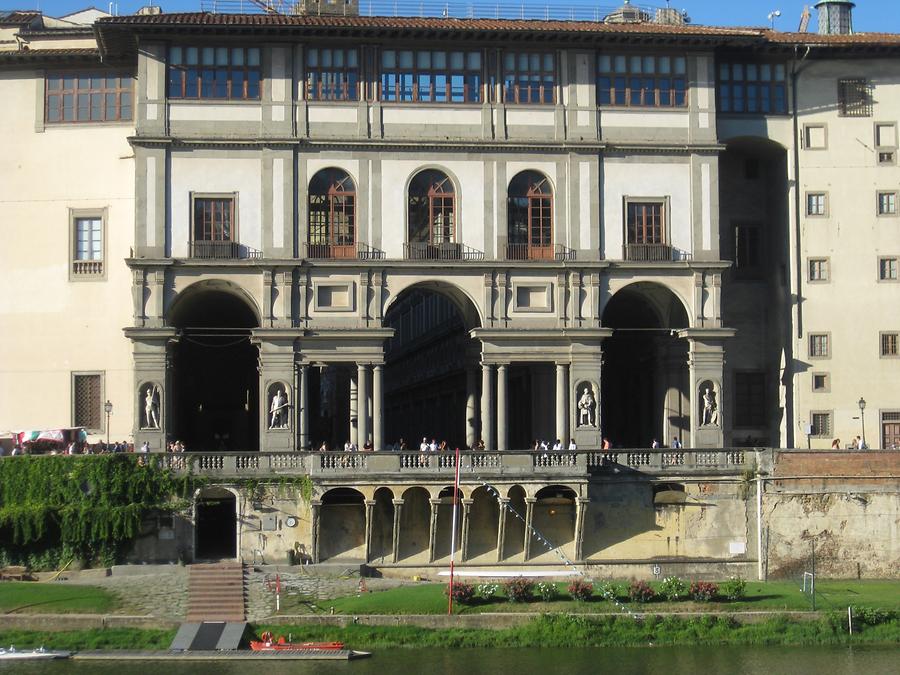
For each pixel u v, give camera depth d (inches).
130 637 2253.9
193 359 3117.6
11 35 3132.4
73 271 2913.4
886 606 2399.1
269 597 2377.0
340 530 2591.0
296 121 2760.8
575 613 2342.5
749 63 3002.0
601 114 2837.1
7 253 2918.3
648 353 3053.6
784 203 3038.9
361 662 2177.7
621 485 2659.9
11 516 2490.2
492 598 2389.3
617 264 2797.7
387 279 2758.4
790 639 2319.1
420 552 2603.3
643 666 2171.5
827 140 3016.7
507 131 2807.6
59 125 2933.1
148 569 2492.6
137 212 2719.0
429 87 2802.7
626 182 2834.6
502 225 2790.4
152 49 2746.1
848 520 2684.5
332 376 3991.1
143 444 2679.6
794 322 2997.0
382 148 2773.1
